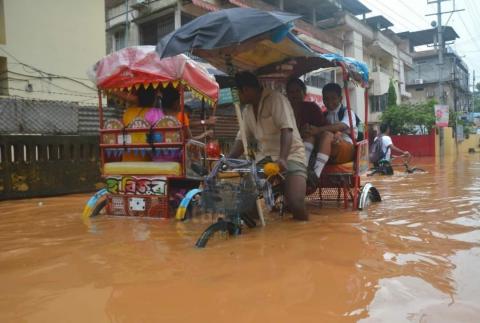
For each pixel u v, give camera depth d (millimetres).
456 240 3932
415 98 50250
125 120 5914
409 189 8414
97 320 2375
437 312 2338
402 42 46562
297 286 2809
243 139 4730
